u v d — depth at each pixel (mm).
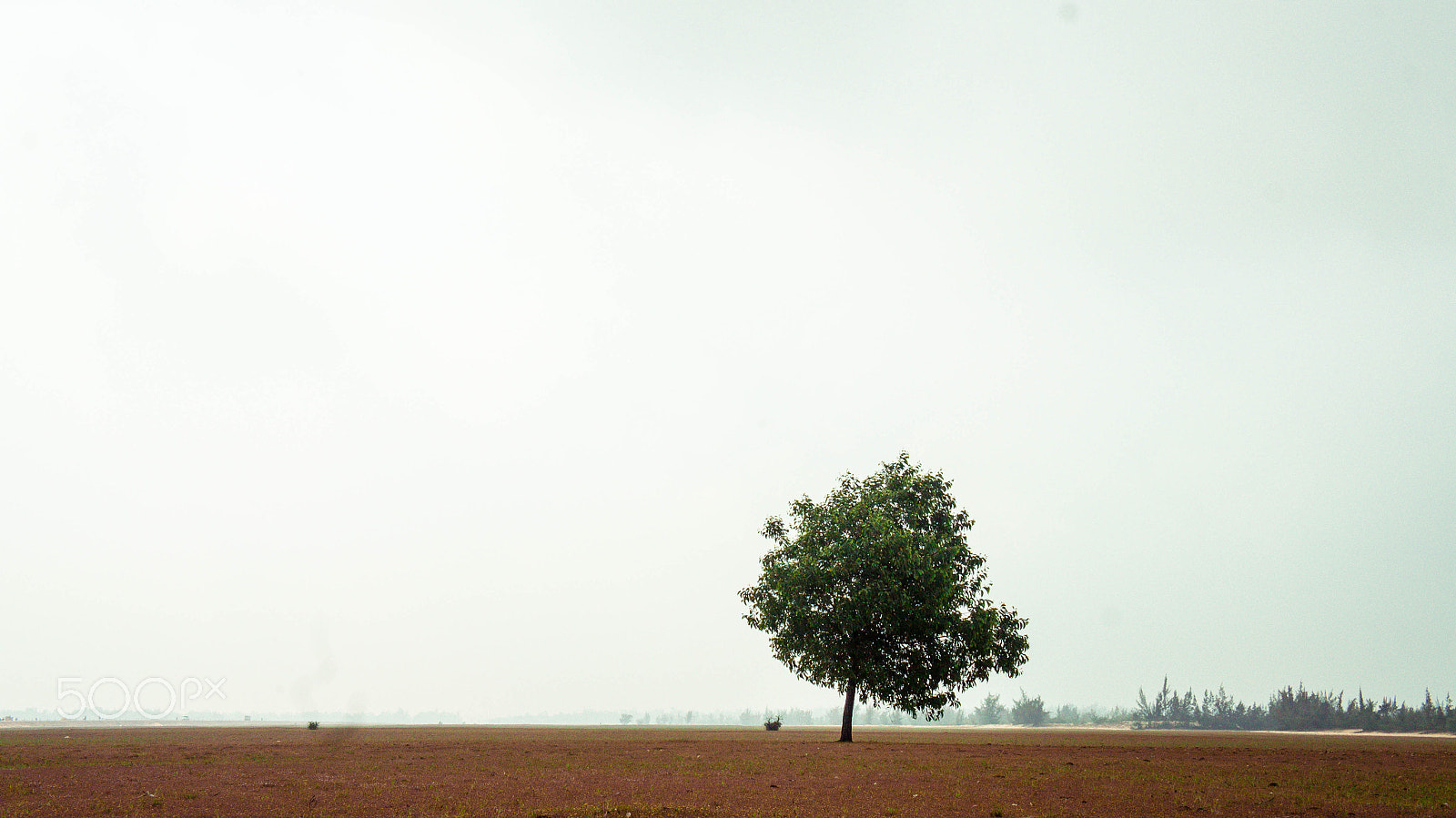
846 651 52156
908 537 51875
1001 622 53938
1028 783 26469
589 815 18859
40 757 35062
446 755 38156
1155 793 23828
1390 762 39000
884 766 32812
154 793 22500
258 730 78938
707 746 48125
